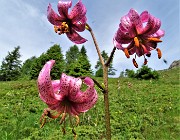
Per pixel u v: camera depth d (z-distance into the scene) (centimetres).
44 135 40
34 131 40
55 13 11
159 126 48
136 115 56
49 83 10
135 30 10
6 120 48
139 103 73
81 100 10
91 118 48
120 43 10
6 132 40
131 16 10
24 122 48
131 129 44
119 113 57
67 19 11
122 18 10
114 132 43
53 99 10
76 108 10
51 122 46
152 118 53
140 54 11
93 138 39
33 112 57
